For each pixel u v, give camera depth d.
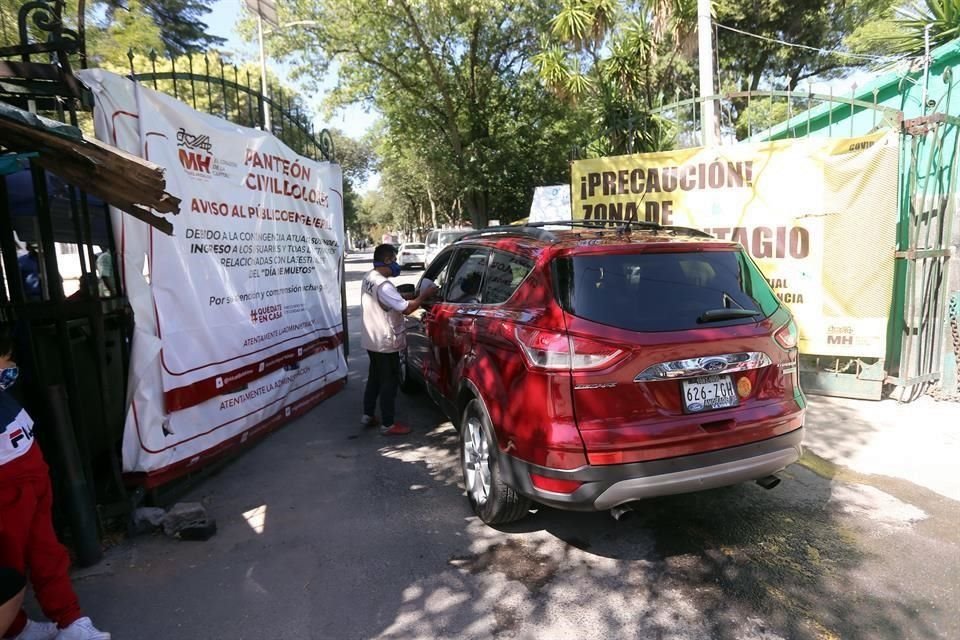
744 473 3.21
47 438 3.44
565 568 3.34
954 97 6.23
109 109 3.79
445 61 21.34
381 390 5.57
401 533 3.77
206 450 4.50
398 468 4.83
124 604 3.07
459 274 4.91
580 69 12.38
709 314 3.27
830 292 6.24
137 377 3.88
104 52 8.72
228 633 2.83
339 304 7.34
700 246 3.51
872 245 5.99
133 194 2.93
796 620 2.85
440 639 2.77
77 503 3.37
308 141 6.99
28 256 5.60
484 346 3.74
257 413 5.27
